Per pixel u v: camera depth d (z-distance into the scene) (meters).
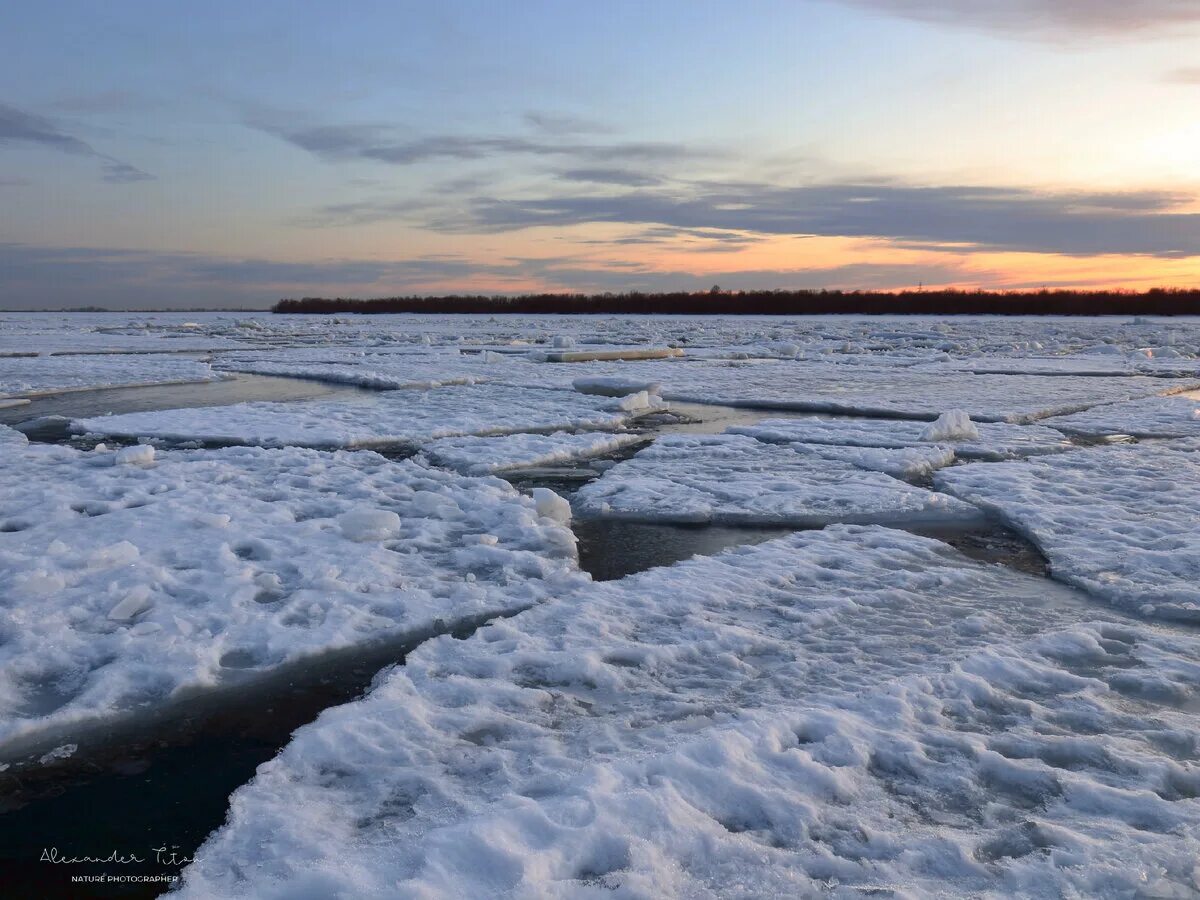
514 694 4.32
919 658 4.89
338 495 8.65
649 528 7.98
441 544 7.00
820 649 5.02
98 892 3.01
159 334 48.03
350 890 2.78
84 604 5.33
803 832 3.21
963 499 8.95
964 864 3.01
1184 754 3.88
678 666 4.75
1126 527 7.64
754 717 4.00
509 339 44.41
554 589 5.98
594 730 4.01
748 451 11.73
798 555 6.84
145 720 4.16
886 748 3.81
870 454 11.20
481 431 13.25
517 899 2.71
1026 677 4.62
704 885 2.87
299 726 4.16
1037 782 3.58
